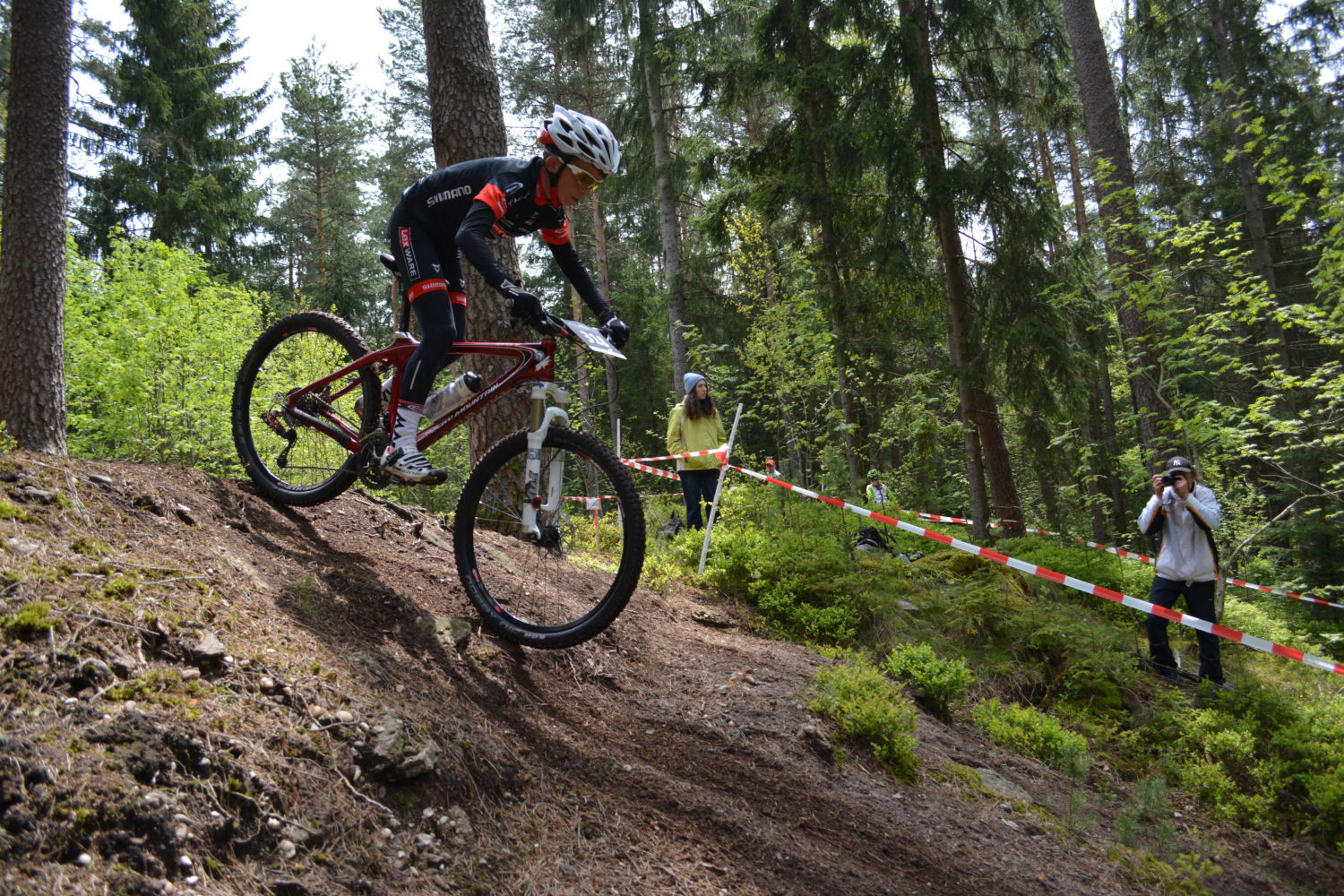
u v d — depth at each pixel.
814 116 10.84
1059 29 10.67
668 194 15.75
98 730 1.85
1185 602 6.51
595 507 6.04
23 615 2.01
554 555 4.63
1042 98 10.90
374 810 2.13
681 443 7.14
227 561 2.90
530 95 20.00
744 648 4.77
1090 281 9.92
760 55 11.37
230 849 1.82
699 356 12.44
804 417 11.92
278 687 2.29
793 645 5.18
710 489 7.12
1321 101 16.41
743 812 3.03
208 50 22.64
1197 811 4.75
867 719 4.01
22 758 1.69
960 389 10.59
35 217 5.24
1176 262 14.84
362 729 2.29
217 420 8.48
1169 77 17.44
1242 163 15.50
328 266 26.77
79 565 2.37
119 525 2.81
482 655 3.24
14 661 1.91
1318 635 9.52
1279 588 10.91
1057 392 9.87
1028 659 6.01
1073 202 18.94
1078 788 4.57
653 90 15.49
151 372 8.48
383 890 1.95
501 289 2.93
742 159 11.39
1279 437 11.92
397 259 3.39
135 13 21.17
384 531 3.98
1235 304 7.38
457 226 3.33
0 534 2.36
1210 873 3.88
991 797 4.05
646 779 2.96
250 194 22.86
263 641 2.47
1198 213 17.47
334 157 28.64
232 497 3.59
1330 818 4.70
